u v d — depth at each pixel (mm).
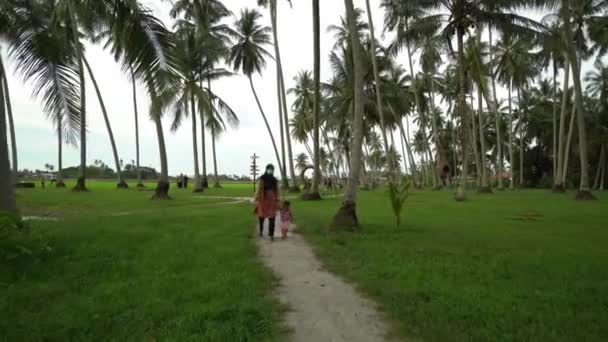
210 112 26844
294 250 7055
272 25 27625
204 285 4645
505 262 5777
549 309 3830
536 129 51688
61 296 4281
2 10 8648
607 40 25500
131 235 7848
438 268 5461
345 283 4973
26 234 6945
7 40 9000
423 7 20828
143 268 5453
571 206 16531
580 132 20953
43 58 8727
